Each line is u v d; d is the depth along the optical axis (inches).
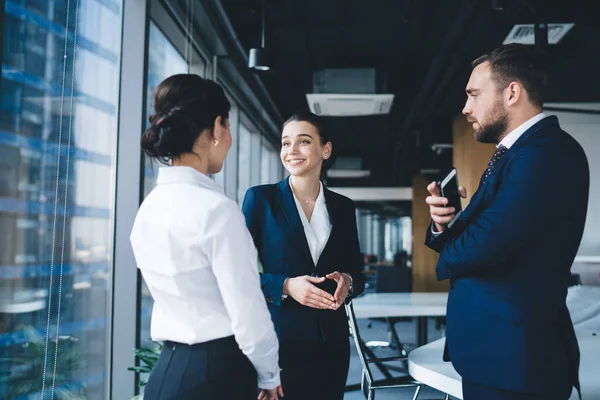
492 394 47.4
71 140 91.6
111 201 112.6
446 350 54.1
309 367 61.2
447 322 52.7
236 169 226.5
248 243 44.2
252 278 43.5
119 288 112.3
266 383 45.9
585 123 283.9
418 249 486.6
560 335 47.6
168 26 145.7
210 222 42.8
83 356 106.0
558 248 46.6
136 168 114.0
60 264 86.5
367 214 988.6
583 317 117.6
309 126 67.0
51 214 85.3
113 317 111.8
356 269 70.7
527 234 45.6
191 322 43.3
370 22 202.2
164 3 131.9
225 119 49.0
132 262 113.1
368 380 89.5
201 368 42.4
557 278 46.9
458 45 188.7
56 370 93.4
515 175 47.1
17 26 75.5
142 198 114.6
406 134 362.0
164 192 45.3
